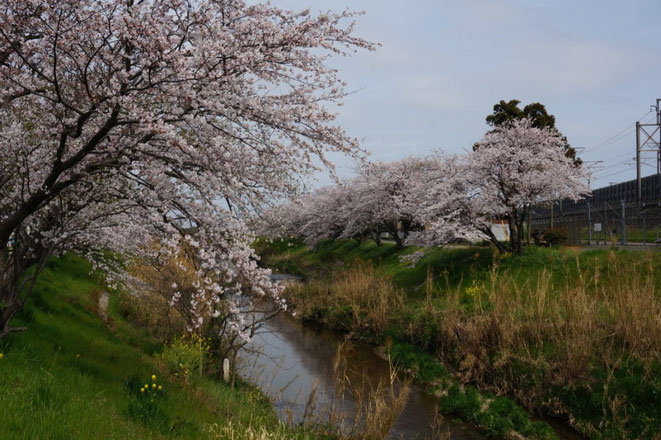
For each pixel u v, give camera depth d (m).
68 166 5.96
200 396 7.67
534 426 10.14
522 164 21.11
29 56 6.15
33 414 4.23
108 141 6.43
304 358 15.30
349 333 18.34
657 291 14.31
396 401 8.41
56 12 5.81
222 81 5.77
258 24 6.00
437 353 14.11
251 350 12.15
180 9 5.93
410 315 16.77
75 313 11.37
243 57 5.63
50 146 6.75
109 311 14.45
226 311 9.77
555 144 24.27
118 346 9.71
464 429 10.49
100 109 5.54
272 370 13.55
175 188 6.94
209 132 5.94
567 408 10.39
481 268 20.52
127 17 5.25
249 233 6.89
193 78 5.58
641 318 11.20
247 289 8.80
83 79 5.61
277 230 8.24
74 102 6.62
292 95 6.63
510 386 11.53
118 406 5.62
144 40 5.41
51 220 7.55
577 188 20.80
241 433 6.60
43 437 3.86
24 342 6.63
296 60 6.30
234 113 5.88
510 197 20.84
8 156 6.67
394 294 19.67
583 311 12.12
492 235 21.39
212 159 5.85
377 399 8.77
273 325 20.20
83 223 7.79
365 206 30.72
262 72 6.22
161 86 5.70
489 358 12.54
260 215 6.97
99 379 6.50
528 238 23.61
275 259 35.12
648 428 9.06
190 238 6.39
